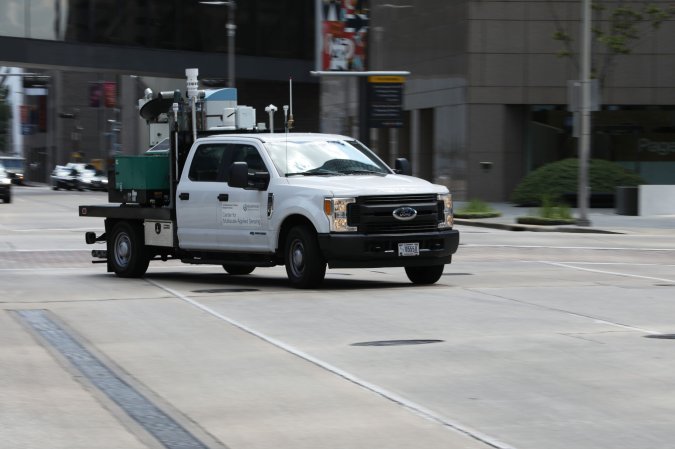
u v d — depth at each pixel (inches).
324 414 527.8
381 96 3002.0
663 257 1524.4
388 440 478.3
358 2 2989.7
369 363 657.0
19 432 498.3
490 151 3334.2
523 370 630.5
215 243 1124.5
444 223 1069.1
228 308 915.4
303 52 5012.3
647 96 3329.2
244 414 530.6
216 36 4813.0
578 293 1013.8
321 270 1039.0
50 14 4407.0
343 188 1026.7
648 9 3051.2
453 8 3408.0
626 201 2532.0
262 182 1074.1
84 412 538.9
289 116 1220.5
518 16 3302.2
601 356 673.0
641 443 470.9
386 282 1130.0
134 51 4616.1
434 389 582.6
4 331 800.3
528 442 473.1
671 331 774.5
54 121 7849.4
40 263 1424.7
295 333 775.1
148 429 502.9
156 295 1022.4
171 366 658.2
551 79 3309.5
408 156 3971.5
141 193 1196.5
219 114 1229.1
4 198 3688.5
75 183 5605.3
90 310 914.1
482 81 3316.9
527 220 2319.1
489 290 1037.8
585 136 2235.5
